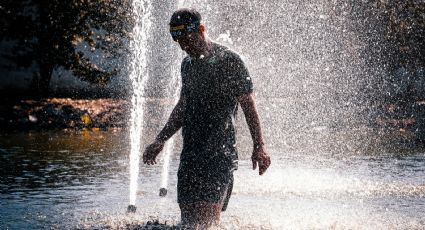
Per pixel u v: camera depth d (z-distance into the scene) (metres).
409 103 20.44
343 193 6.03
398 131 15.54
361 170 8.02
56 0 19.61
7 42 24.02
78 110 18.16
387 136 14.26
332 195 5.96
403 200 5.71
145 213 5.16
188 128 4.86
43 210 5.32
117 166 8.70
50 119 17.47
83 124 17.38
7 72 24.23
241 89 4.79
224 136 4.81
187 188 4.75
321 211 5.17
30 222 4.81
